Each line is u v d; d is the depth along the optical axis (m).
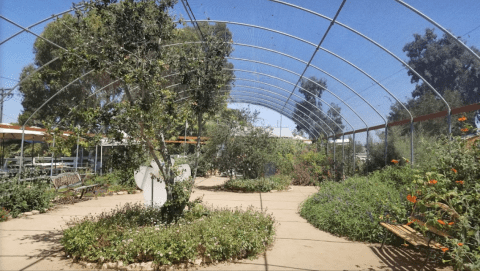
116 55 5.71
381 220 6.09
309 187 16.23
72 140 5.50
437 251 5.11
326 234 6.75
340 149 17.53
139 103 5.60
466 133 7.06
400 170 8.71
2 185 8.47
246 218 6.28
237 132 14.90
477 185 4.48
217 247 5.02
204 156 14.67
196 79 7.13
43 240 6.06
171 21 6.27
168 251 4.76
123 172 6.27
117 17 5.68
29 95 17.11
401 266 4.90
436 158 6.38
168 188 6.38
